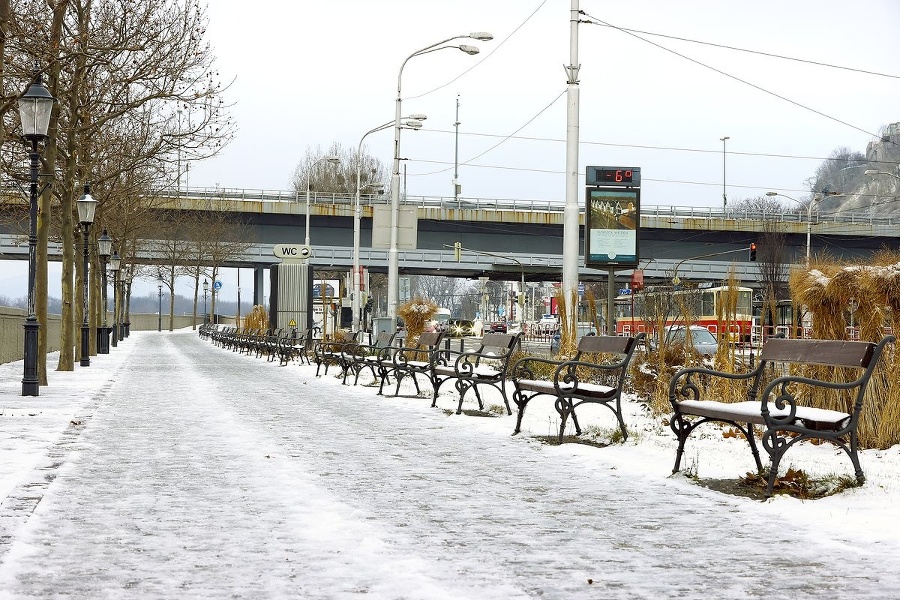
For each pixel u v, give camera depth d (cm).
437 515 709
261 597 494
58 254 7056
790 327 1277
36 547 606
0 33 1742
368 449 1091
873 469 890
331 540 625
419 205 7450
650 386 1667
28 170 2709
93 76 2836
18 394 1936
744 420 796
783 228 7375
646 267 7644
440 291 19350
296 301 4594
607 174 2723
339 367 3155
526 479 878
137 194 4422
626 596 496
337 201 7775
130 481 859
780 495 766
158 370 3000
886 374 1069
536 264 7556
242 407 1661
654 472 908
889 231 7512
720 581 526
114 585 518
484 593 500
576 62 2222
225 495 788
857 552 593
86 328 3253
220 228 7825
